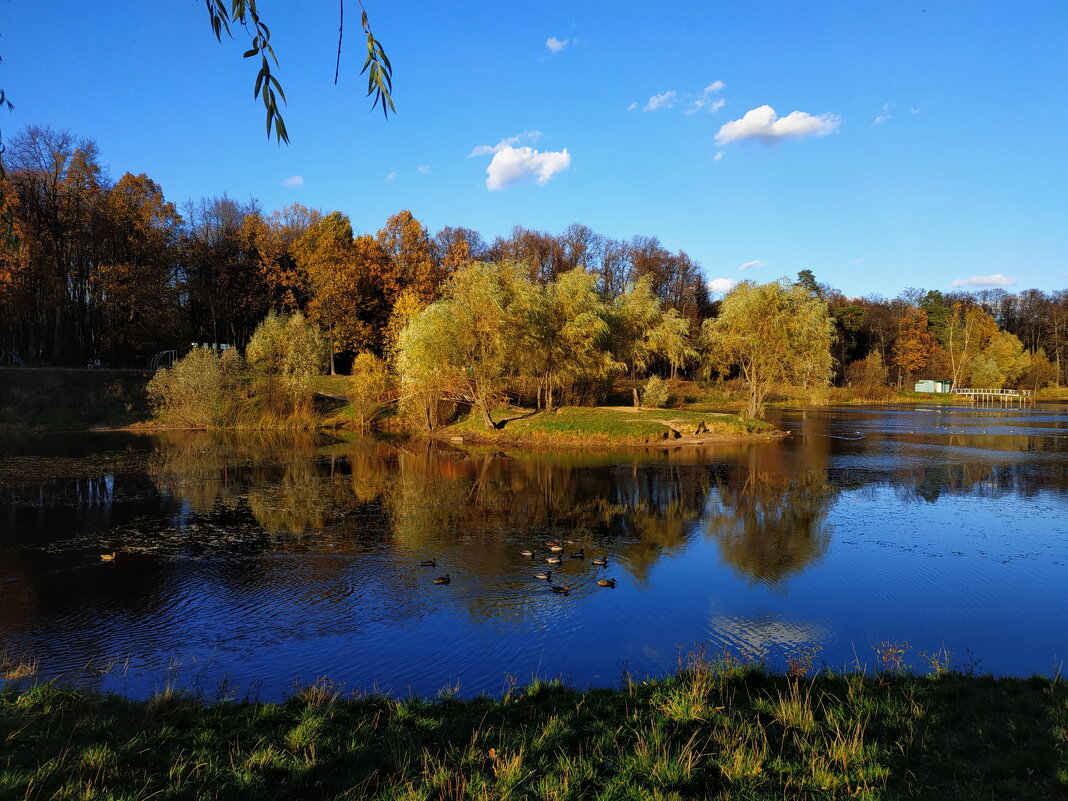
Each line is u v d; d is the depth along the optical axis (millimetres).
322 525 18672
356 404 48531
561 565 14992
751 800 5355
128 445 36719
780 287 44469
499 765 5984
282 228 66688
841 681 8430
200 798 5465
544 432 39219
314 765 6137
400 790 5578
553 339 43156
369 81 4184
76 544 16531
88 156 49344
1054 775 5629
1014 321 113312
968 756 6133
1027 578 14180
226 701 8305
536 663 10047
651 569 14766
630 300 51844
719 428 41469
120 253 51781
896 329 98375
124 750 6395
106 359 58125
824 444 38312
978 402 83688
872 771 5707
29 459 30969
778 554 15953
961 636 11148
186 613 12070
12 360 50688
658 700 7824
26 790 5363
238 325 64625
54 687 8656
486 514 20156
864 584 13797
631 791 5500
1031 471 28344
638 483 25516
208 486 24625
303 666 9945
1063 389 100250
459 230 75875
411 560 15320
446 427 43875
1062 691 7840
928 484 25297
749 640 10977
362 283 59344
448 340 39469
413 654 10375
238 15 3822
